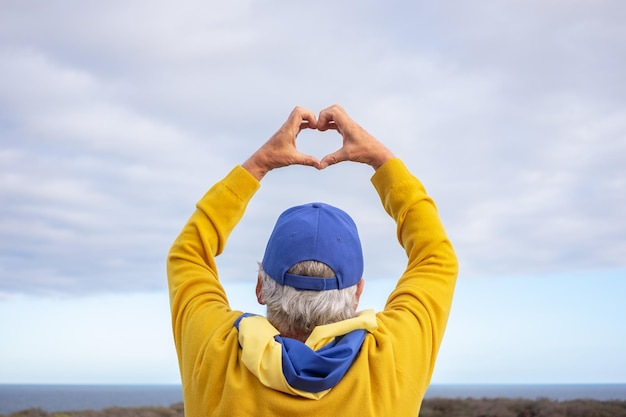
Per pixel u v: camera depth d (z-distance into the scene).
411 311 1.97
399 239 2.30
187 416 1.91
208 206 2.25
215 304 2.05
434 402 49.94
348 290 1.86
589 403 46.91
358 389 1.75
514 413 46.00
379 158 2.27
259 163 2.25
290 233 1.84
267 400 1.73
